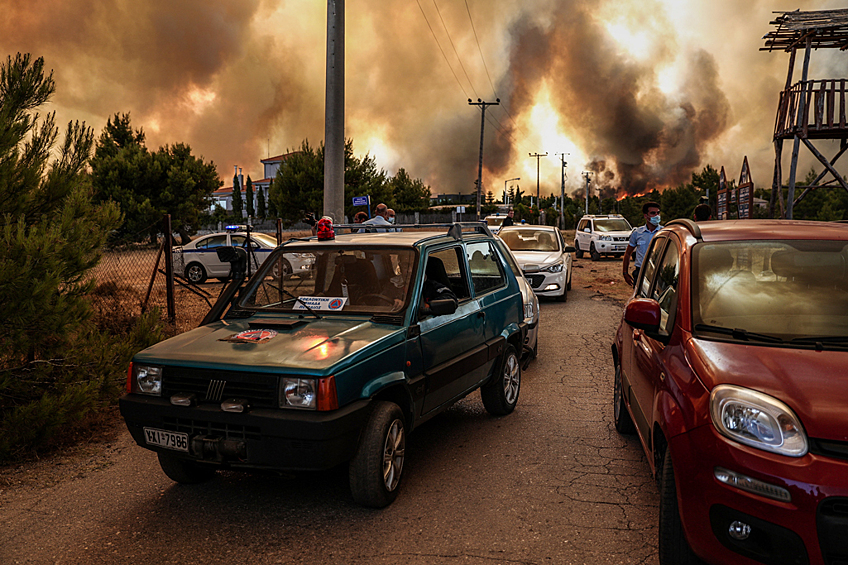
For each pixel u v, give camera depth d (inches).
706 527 107.7
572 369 308.7
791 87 669.3
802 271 143.3
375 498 152.5
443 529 144.9
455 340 193.9
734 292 140.5
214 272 745.6
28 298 184.7
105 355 223.3
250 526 148.0
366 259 187.9
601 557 131.6
